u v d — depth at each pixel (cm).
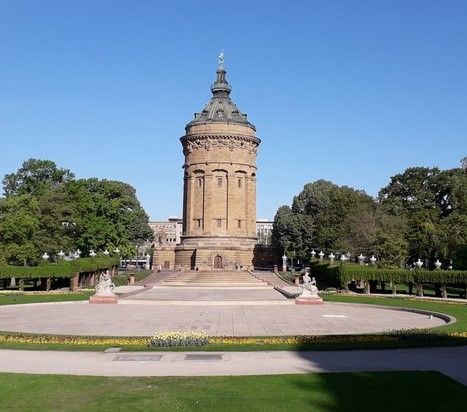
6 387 1573
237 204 10388
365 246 8569
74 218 8756
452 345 2338
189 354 2134
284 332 2920
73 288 6419
